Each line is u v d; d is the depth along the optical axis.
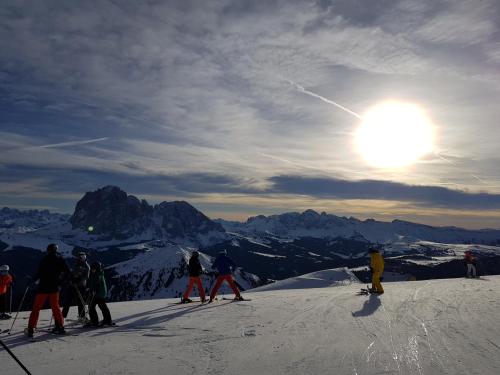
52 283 12.23
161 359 9.33
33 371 8.55
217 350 10.04
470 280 26.28
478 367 8.03
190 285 19.80
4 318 15.73
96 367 8.77
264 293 24.70
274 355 9.41
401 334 10.98
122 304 19.88
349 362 8.67
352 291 21.97
